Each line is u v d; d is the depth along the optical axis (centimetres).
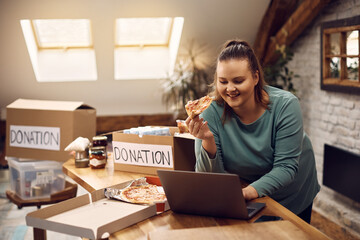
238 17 507
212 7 490
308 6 418
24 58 524
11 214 404
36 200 359
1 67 530
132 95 600
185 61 560
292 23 450
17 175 366
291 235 135
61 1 452
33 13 461
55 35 550
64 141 298
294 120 179
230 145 191
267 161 189
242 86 169
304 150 210
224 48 178
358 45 362
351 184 369
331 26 394
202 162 182
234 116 188
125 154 228
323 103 433
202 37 529
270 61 517
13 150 318
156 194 179
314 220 396
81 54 574
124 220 152
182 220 159
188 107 171
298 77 479
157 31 568
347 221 372
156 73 593
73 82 568
